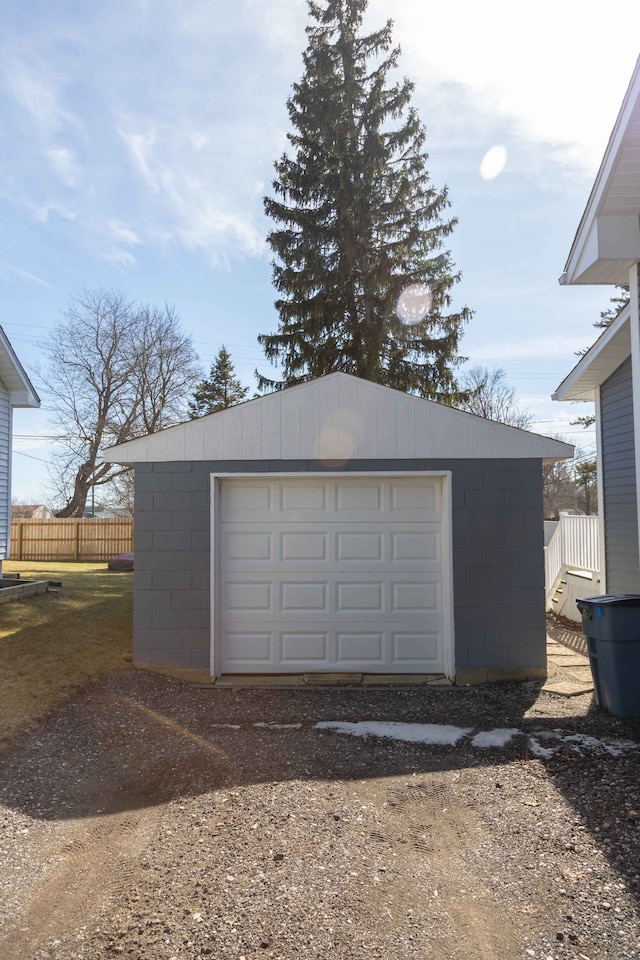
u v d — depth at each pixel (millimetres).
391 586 7258
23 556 21453
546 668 6953
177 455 7168
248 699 6355
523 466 7078
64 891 2924
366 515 7301
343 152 17281
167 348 29172
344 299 17391
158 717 5730
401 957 2408
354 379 7188
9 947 2488
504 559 7020
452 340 17219
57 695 5930
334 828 3516
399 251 17516
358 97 17734
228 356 30609
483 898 2811
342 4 17891
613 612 5707
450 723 5562
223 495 7305
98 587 11320
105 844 3398
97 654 7262
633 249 5766
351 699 6371
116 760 4699
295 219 17375
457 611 6988
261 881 2945
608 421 8922
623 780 4160
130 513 32969
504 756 4707
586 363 8523
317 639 7242
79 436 28656
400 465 7109
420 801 3893
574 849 3242
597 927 2578
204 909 2727
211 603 7023
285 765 4516
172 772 4418
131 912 2721
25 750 4801
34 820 3713
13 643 7164
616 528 8633
